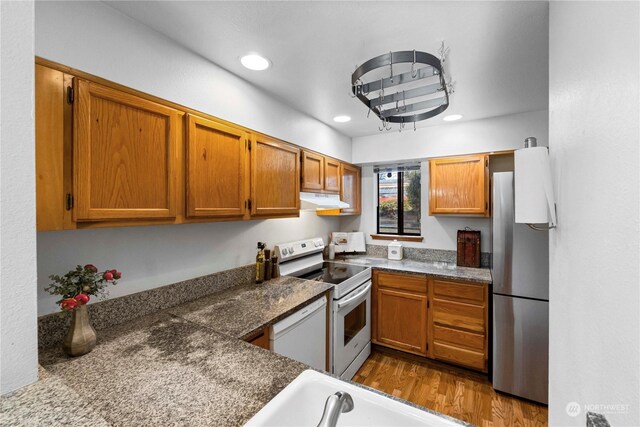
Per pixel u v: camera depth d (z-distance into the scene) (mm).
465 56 1520
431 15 1201
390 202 3424
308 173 2412
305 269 2607
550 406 940
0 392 545
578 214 689
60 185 959
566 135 799
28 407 531
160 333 1225
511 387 2104
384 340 2715
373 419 757
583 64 661
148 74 1274
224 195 1564
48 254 1143
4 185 531
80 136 999
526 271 2051
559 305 847
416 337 2566
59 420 510
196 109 1490
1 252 534
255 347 1095
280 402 750
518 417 1899
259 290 1882
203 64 1536
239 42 1404
